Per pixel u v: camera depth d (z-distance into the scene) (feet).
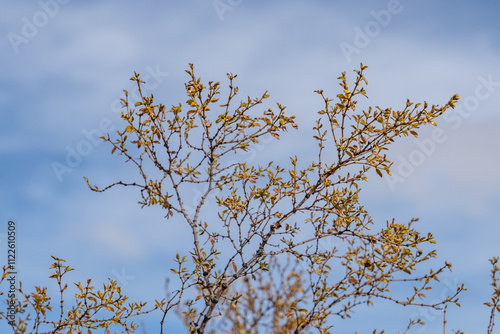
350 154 18.35
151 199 18.47
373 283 16.46
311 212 18.90
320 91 18.29
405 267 16.34
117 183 18.39
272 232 18.53
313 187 18.84
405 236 17.74
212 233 18.80
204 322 17.13
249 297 16.49
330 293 16.53
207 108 18.19
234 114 18.51
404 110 18.19
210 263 18.61
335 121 18.57
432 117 18.21
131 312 18.02
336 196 18.74
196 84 18.07
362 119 18.40
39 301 16.69
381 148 18.40
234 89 18.30
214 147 18.70
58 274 17.26
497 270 17.58
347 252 17.04
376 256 16.98
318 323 16.34
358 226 18.45
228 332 16.49
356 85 17.85
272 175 19.25
